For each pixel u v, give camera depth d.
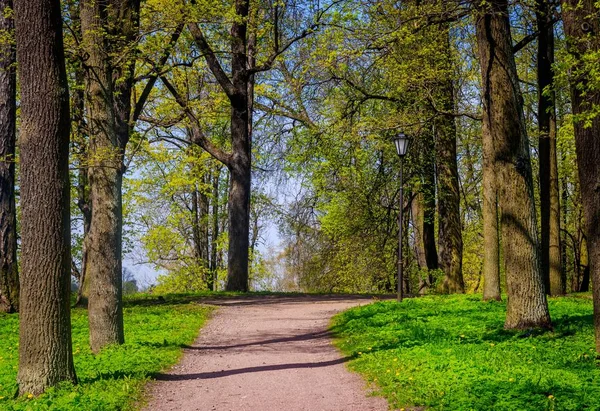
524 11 17.12
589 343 11.05
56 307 9.01
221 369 11.37
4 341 14.88
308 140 28.11
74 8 16.75
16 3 8.85
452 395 7.79
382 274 33.22
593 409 6.87
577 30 9.55
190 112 26.45
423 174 26.83
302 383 9.98
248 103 31.42
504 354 10.14
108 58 12.96
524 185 12.84
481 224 35.69
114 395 8.76
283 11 26.31
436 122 23.33
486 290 18.92
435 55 19.94
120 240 13.35
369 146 26.53
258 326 17.00
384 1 17.62
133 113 15.09
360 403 8.51
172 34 15.42
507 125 12.91
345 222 31.45
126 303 22.84
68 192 9.13
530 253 12.80
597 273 9.94
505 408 7.09
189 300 23.81
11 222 20.28
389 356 10.76
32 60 8.80
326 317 18.31
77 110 17.75
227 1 17.08
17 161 14.65
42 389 8.88
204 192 38.00
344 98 23.78
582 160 9.91
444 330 13.18
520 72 27.11
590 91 9.27
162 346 13.24
